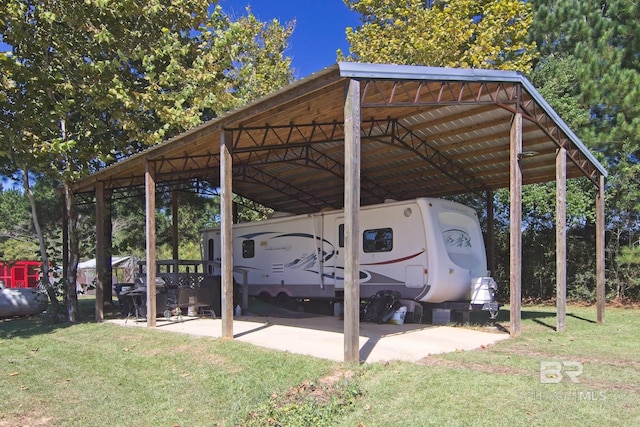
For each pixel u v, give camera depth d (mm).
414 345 7570
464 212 11078
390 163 13227
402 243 10758
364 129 11031
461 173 13180
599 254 10711
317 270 12914
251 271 14875
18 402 5348
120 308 13609
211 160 12234
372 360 6500
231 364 6539
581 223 15609
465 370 5973
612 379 5590
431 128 10742
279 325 9914
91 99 12180
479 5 19109
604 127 14734
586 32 16094
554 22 17547
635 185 14219
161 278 11031
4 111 10898
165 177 13578
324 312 13742
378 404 4836
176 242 15008
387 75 6762
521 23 18062
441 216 10539
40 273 12859
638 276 14594
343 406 4781
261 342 7824
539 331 9266
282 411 4652
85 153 11695
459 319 11273
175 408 5023
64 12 11461
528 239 16328
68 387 5883
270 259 14305
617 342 8023
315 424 4391
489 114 9797
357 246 6211
